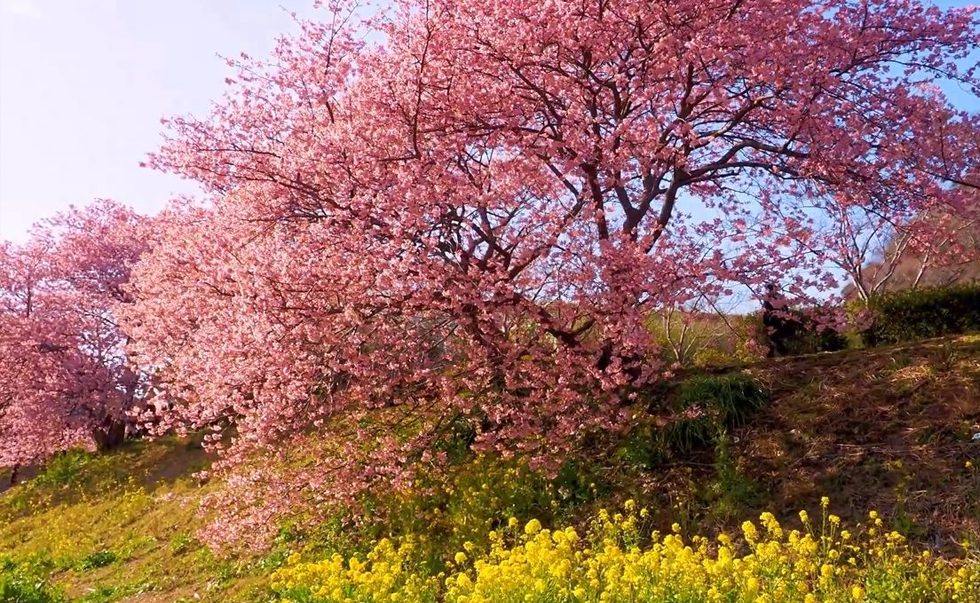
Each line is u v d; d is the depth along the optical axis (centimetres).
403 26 898
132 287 1614
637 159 827
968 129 887
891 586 487
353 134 787
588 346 838
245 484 815
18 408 1806
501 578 498
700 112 945
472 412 884
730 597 473
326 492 795
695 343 1334
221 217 936
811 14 926
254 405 844
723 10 882
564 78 880
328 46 934
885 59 948
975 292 1057
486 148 914
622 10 841
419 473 853
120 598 913
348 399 818
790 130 909
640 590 474
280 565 850
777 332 1191
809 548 507
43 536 1377
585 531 723
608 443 845
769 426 792
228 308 830
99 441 1897
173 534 1149
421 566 710
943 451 670
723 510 689
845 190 934
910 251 1232
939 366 805
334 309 786
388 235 758
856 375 845
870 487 658
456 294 748
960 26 920
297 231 841
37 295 2034
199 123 931
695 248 824
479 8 838
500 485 809
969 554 537
